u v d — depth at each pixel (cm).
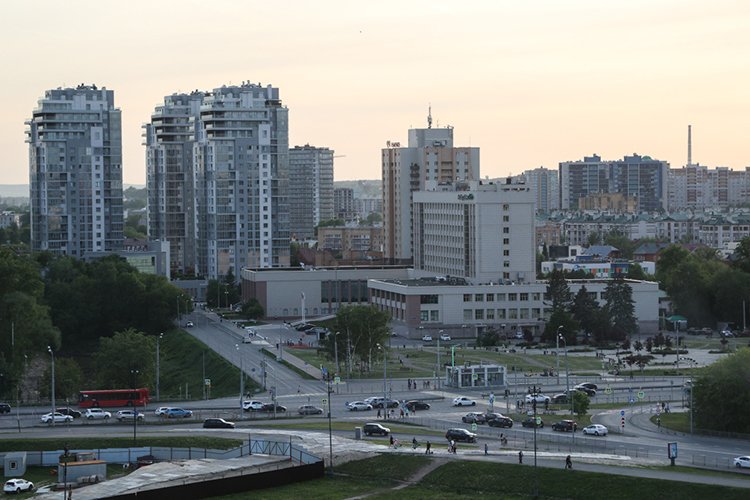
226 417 19700
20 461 15288
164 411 19962
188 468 14775
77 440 16688
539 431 17800
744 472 13950
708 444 16450
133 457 15850
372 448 15912
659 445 16300
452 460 14988
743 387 17562
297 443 16350
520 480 14075
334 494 13825
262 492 13938
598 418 19175
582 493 13500
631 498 13162
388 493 13888
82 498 13225
